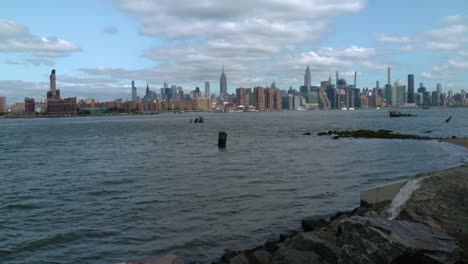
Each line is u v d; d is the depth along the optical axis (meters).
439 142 57.72
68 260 13.46
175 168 35.53
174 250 14.14
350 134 74.69
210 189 24.83
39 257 13.79
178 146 60.78
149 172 33.34
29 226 17.55
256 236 15.45
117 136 92.00
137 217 18.44
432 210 10.80
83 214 19.36
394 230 8.57
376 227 8.62
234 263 11.33
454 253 8.41
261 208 19.75
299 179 28.20
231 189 24.70
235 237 15.37
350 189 24.39
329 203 20.70
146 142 71.12
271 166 35.56
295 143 61.72
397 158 40.53
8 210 20.64
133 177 30.67
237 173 31.53
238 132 95.56
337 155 43.91
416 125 115.94
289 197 22.20
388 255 8.09
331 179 28.11
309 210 19.25
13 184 29.12
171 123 167.00
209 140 72.00
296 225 16.77
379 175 29.80
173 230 16.33
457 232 10.00
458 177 11.78
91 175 32.62
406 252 8.02
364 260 8.34
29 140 85.00
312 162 38.03
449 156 41.56
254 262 11.61
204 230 16.27
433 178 11.80
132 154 50.38
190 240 15.09
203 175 30.83
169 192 24.16
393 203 12.15
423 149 48.94
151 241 15.11
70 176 32.56
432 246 8.27
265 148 54.31
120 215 18.91
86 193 24.72
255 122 163.00
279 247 12.27
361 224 8.75
